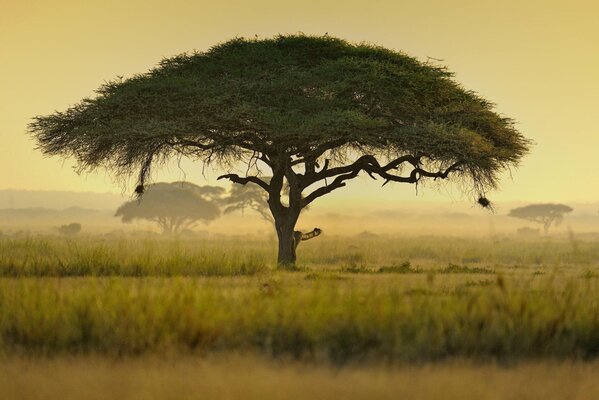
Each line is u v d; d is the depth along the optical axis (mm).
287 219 87688
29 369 24797
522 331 28219
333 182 89375
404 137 82688
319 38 93875
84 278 57062
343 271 75000
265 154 87812
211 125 81750
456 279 59500
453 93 90125
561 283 49562
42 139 86625
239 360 25391
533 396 22422
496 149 87125
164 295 31781
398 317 28734
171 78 84062
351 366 25500
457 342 27422
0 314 30312
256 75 86688
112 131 81438
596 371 25453
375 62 86875
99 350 27156
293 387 22484
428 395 22125
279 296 33250
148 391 22109
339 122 79188
